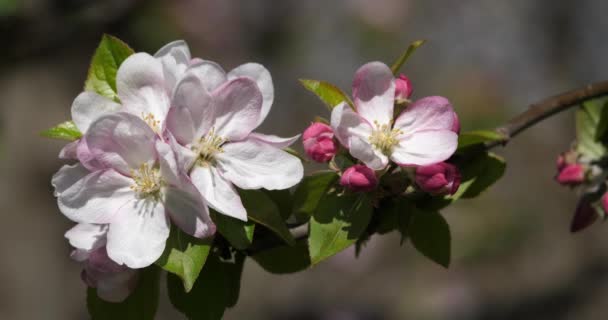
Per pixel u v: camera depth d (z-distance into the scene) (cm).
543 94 1108
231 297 332
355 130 327
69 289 977
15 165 976
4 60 793
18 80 889
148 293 325
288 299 1026
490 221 969
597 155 411
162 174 300
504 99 1034
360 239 341
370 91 334
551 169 1013
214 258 329
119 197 304
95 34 773
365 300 1018
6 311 945
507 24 1134
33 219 985
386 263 1035
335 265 1038
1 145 871
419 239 350
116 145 301
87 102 311
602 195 404
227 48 962
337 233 322
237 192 316
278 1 1023
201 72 313
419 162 324
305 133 328
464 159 347
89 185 302
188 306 326
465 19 1110
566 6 1155
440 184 318
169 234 301
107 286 314
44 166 988
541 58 1133
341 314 1013
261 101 316
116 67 334
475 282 988
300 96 1041
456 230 968
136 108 313
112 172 303
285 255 360
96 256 304
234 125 315
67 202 301
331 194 327
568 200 998
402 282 1020
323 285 1034
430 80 1073
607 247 979
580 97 386
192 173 309
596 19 1152
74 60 809
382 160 322
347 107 322
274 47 1020
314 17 1046
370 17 1062
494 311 969
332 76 1046
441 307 985
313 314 1020
